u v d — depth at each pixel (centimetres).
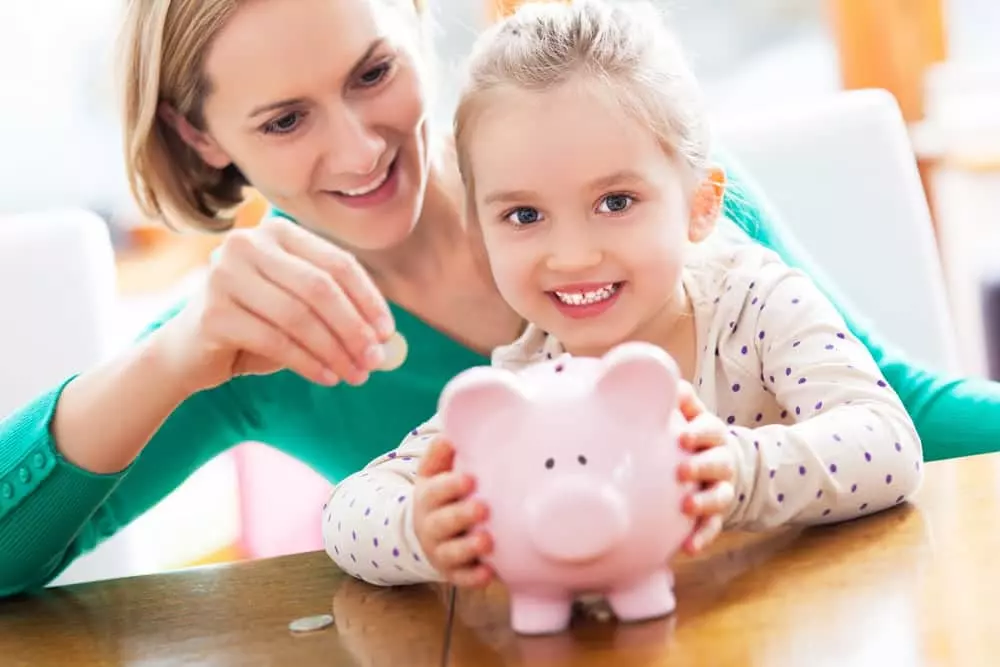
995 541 78
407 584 88
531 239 101
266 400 149
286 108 118
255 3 115
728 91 297
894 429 91
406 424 148
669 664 66
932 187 291
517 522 71
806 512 86
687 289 113
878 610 69
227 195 142
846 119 170
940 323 169
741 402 109
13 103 282
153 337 104
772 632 68
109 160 287
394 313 143
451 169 142
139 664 78
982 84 282
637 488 71
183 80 122
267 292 90
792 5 295
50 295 152
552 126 98
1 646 87
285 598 89
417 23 137
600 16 104
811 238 168
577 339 104
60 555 109
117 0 130
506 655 70
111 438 104
